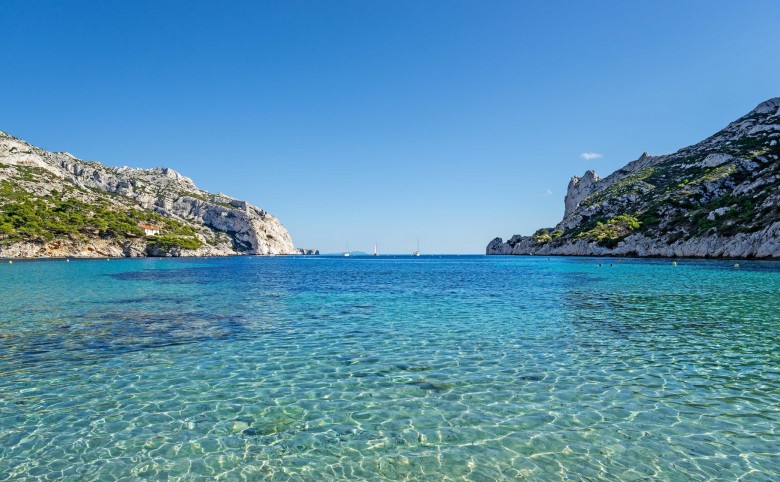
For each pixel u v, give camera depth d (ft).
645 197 492.95
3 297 103.96
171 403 35.47
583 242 459.32
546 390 37.47
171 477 24.64
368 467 25.57
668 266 223.51
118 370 44.11
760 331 59.88
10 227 401.29
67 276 176.35
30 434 29.94
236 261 448.65
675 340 55.06
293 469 25.44
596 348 51.44
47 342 56.08
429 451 27.32
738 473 24.38
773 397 35.27
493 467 25.35
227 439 29.25
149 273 206.39
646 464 25.40
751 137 487.20
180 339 57.82
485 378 40.86
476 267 280.51
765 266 198.39
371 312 80.23
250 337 58.90
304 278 176.45
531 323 67.72
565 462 25.73
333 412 33.50
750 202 309.63
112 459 26.63
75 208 511.40
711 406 33.58
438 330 62.90
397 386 39.01
